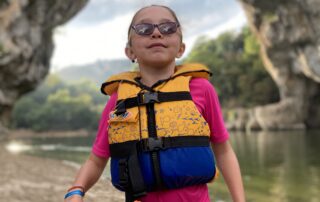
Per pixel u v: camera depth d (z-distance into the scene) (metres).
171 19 1.60
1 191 8.83
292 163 15.77
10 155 18.91
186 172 1.46
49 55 34.50
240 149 23.17
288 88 43.62
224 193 8.25
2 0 26.83
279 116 44.72
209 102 1.57
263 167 14.76
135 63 1.79
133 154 1.47
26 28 28.12
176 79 1.54
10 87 29.78
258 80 58.38
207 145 1.50
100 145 1.65
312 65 36.75
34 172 12.55
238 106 61.31
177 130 1.47
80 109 93.06
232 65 65.75
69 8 32.91
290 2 35.88
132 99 1.53
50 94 122.00
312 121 44.25
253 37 62.97
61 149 28.14
